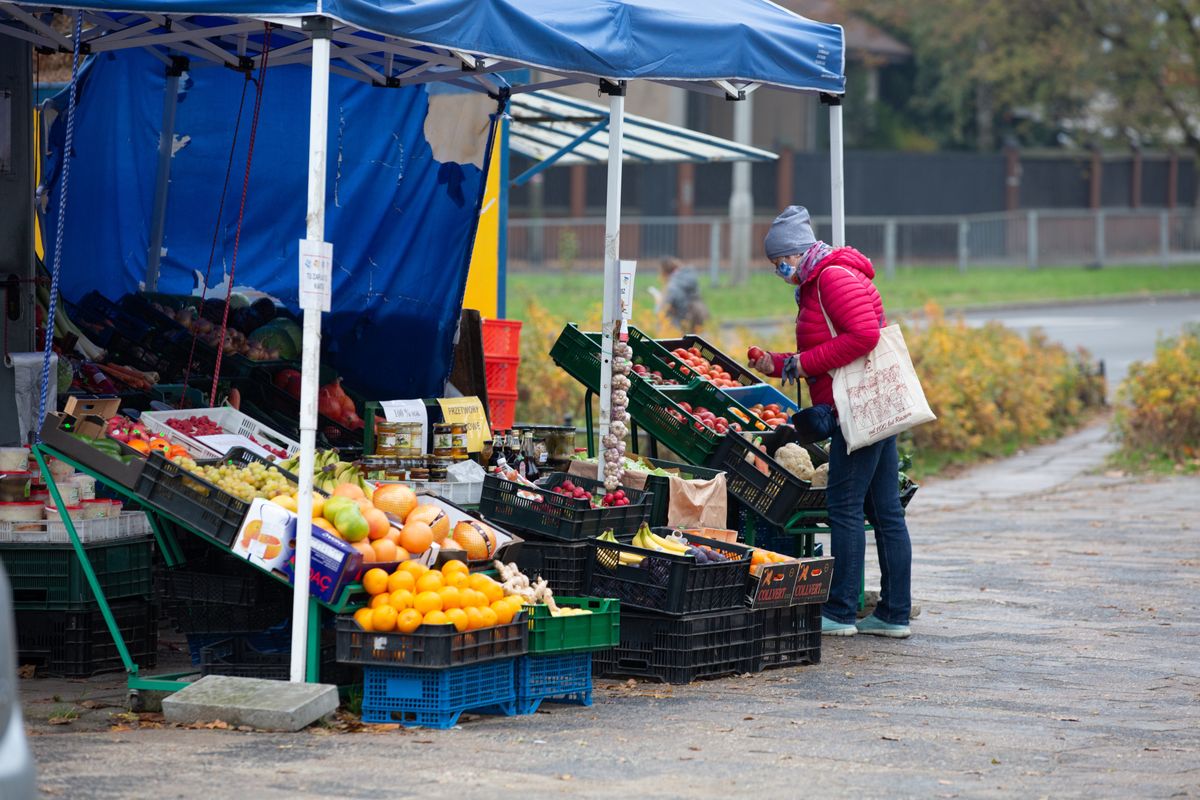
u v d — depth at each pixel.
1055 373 66.75
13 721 13.22
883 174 140.25
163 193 33.38
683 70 25.70
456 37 21.86
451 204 32.72
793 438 28.22
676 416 27.89
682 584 23.12
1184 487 49.47
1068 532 41.06
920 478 53.25
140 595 23.89
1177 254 142.75
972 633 27.94
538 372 53.25
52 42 27.62
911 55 153.88
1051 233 134.88
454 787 17.25
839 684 23.69
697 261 121.50
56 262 22.42
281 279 33.81
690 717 21.25
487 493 24.06
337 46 28.14
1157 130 139.88
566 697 22.36
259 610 21.52
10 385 26.55
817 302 26.36
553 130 44.00
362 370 32.72
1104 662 25.52
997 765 18.95
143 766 17.88
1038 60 135.62
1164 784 18.20
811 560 24.92
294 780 17.39
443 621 20.08
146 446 22.19
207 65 32.62
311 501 20.62
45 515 23.25
